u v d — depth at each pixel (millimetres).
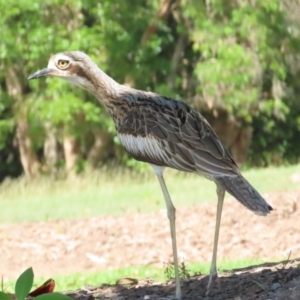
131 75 21281
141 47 21547
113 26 20344
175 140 6535
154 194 17422
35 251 13438
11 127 21422
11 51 19906
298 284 6562
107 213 15680
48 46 19875
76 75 7277
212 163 6363
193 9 21156
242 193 6145
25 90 22750
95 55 20250
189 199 16297
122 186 19281
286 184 16719
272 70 22859
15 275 12250
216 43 21266
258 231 13508
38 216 15781
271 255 12352
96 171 20766
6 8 19484
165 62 21969
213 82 20938
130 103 6992
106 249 13453
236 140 24344
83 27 20547
